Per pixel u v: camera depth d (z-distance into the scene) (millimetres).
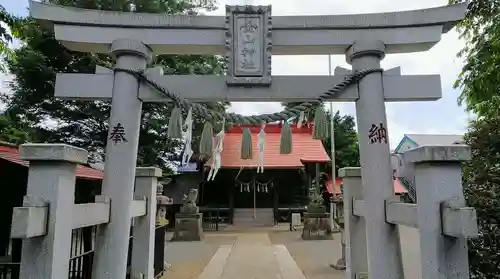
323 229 12492
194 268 7523
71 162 2775
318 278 6566
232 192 18891
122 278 3678
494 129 4410
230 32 4098
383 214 3711
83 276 4930
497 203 3877
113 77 4062
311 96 4062
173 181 19359
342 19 4172
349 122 24438
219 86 4070
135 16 4137
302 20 4172
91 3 12078
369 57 4062
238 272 7035
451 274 2559
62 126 13555
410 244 10555
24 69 11914
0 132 11391
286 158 17859
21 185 6004
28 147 2607
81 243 5609
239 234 14195
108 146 3885
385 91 4035
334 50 4293
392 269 3607
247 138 4168
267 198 19906
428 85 4027
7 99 13125
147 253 4738
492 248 3756
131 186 3887
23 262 2557
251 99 4102
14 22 7633
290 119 4152
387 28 4148
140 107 4117
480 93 5070
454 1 5375
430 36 4098
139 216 4766
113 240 3678
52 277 2551
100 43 4141
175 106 4027
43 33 11711
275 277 6598
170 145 14461
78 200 9258
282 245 10781
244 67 4047
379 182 3791
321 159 17688
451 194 2623
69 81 4055
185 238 12195
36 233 2480
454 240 2604
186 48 4250
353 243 4742
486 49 5148
